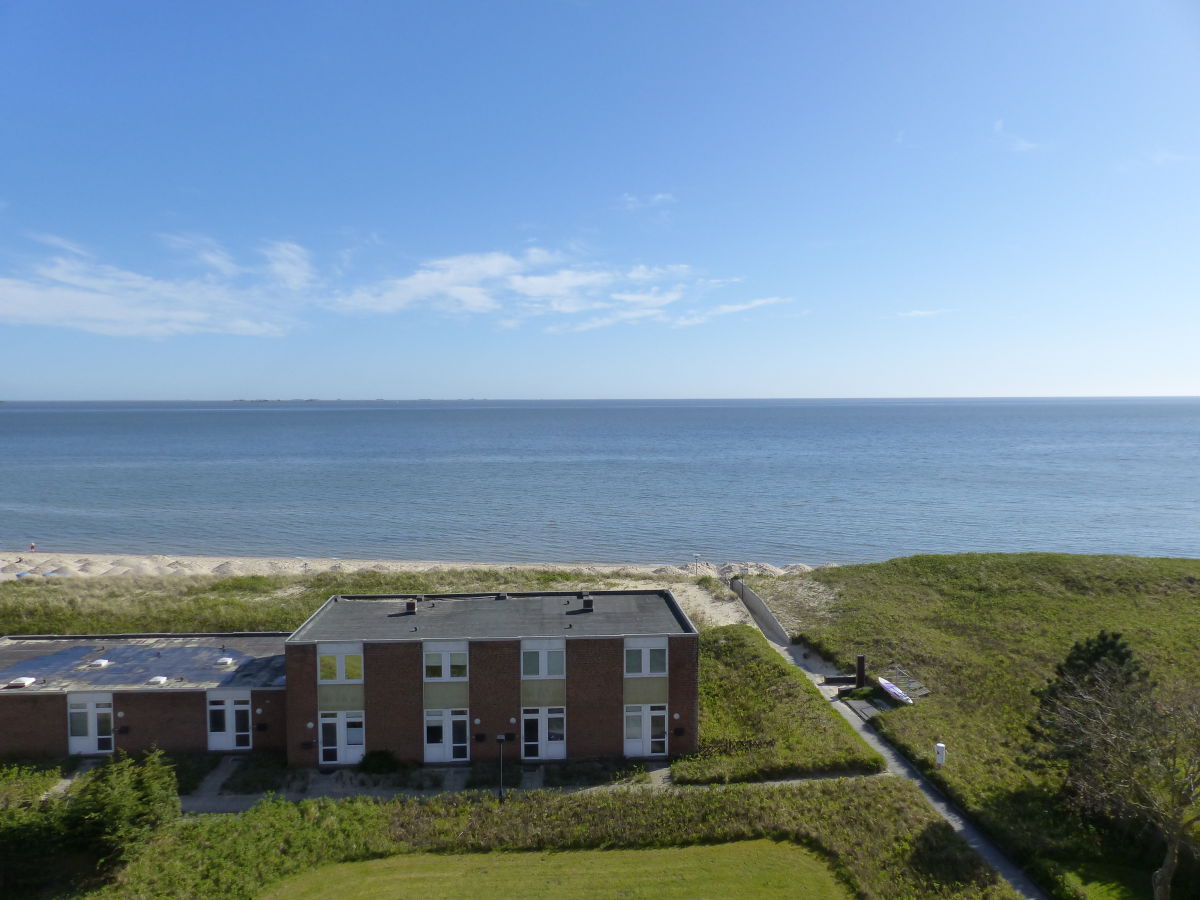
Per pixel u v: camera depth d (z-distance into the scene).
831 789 28.47
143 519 102.50
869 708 36.78
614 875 23.97
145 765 27.61
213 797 28.89
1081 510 106.12
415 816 27.08
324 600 56.59
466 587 62.88
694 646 32.16
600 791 29.03
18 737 31.58
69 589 59.88
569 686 31.86
